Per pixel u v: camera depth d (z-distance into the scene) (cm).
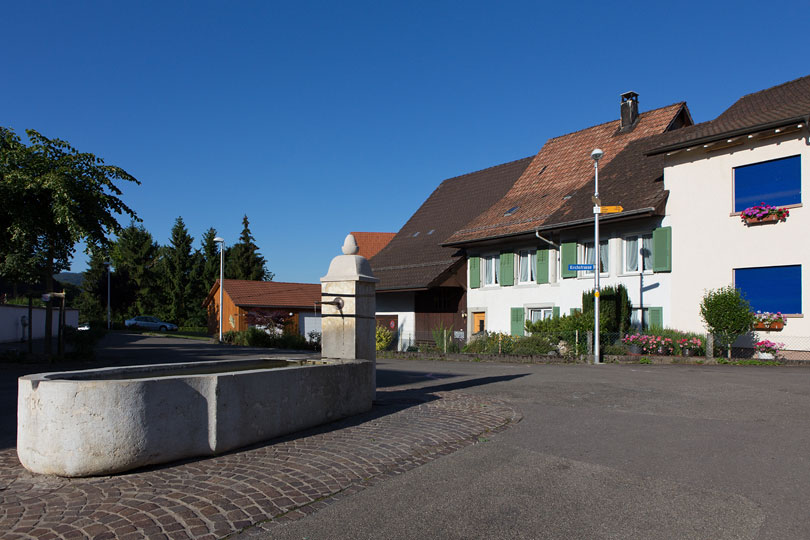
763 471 536
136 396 514
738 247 1709
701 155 1803
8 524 400
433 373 1431
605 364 1623
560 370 1438
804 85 1938
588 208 2075
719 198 1756
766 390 1007
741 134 1661
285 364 850
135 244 6419
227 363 815
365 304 872
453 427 719
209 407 566
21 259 1452
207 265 6531
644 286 1930
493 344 2034
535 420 773
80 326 4684
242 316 4112
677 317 1838
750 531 404
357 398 791
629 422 756
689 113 2467
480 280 2545
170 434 536
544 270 2266
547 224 2152
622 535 399
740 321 1562
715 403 886
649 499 467
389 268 2931
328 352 865
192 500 448
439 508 449
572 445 638
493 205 2719
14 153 1401
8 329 2745
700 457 584
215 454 567
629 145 2339
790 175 1612
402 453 596
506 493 483
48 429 501
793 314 1588
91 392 499
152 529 394
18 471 524
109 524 402
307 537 394
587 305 1930
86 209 1491
